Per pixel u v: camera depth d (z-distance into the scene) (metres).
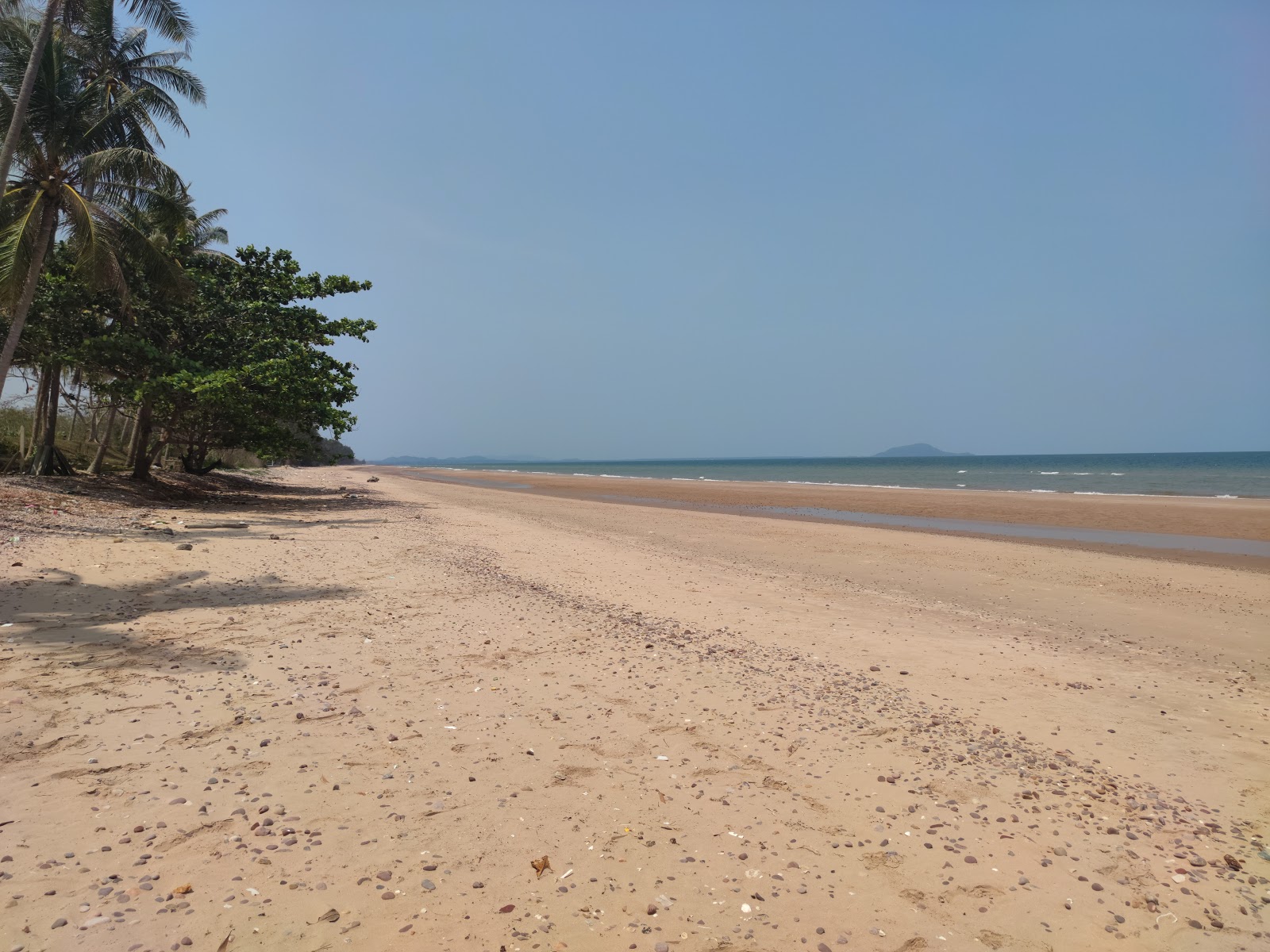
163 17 16.44
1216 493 39.22
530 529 19.81
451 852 3.49
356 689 5.74
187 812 3.71
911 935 3.04
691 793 4.23
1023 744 5.21
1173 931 3.12
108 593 8.31
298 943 2.79
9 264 15.00
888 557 15.89
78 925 2.81
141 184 18.12
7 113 15.57
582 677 6.34
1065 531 21.67
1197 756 5.08
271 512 21.28
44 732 4.56
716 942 2.95
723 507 31.73
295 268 24.55
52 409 21.20
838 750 4.94
